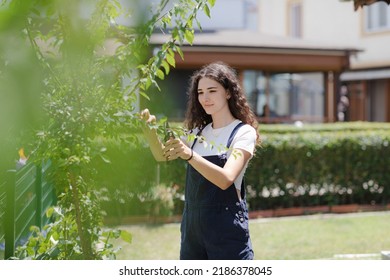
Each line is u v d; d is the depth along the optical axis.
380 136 11.21
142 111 3.21
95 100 2.96
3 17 1.41
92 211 3.49
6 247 4.07
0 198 3.97
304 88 21.70
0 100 1.40
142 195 8.82
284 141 10.59
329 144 10.83
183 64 17.02
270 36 20.48
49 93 2.80
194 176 3.62
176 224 9.46
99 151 2.96
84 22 1.72
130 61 2.88
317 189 10.91
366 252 7.64
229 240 3.53
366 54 24.17
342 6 24.97
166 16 3.04
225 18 23.66
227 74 3.76
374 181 11.27
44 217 6.36
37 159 3.19
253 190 10.54
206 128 3.84
